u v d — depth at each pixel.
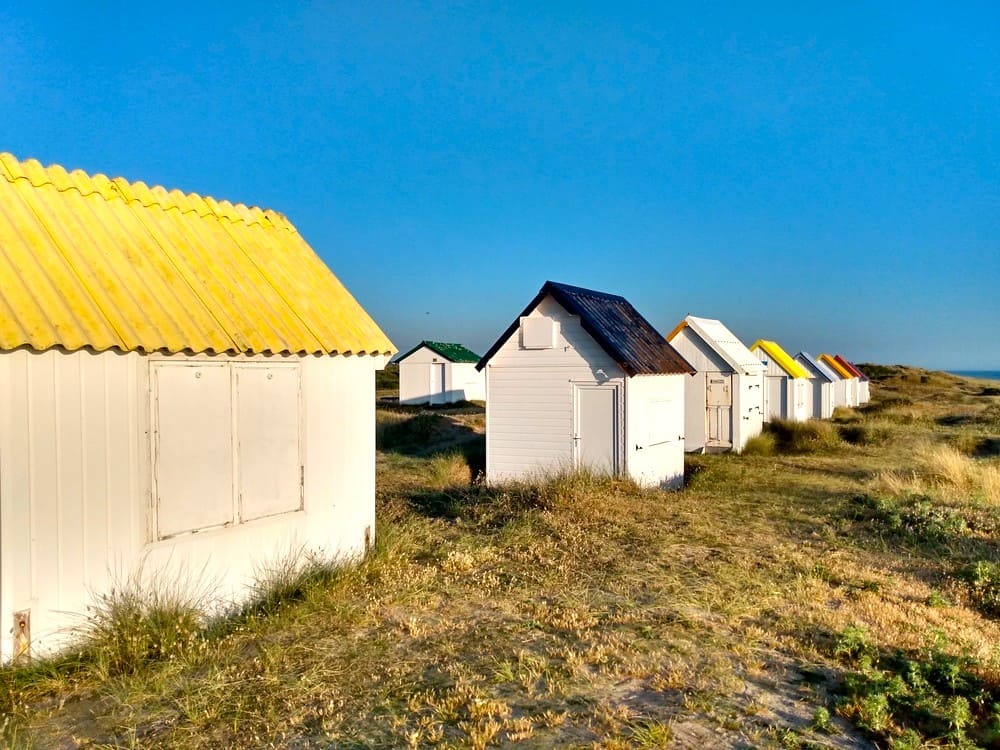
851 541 9.77
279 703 4.83
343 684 5.14
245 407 6.91
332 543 7.91
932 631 6.26
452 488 14.34
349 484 8.17
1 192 6.29
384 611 6.75
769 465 19.17
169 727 4.55
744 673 5.36
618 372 14.54
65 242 6.29
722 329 24.42
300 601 6.82
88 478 5.60
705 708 4.73
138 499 5.96
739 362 22.09
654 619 6.47
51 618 5.35
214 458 6.60
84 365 5.59
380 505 12.18
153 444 6.07
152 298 6.38
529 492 12.35
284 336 7.17
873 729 4.47
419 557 8.84
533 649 5.79
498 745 4.27
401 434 24.11
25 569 5.21
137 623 5.67
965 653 5.58
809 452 22.39
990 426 28.48
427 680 5.21
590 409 14.84
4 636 5.09
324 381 7.82
